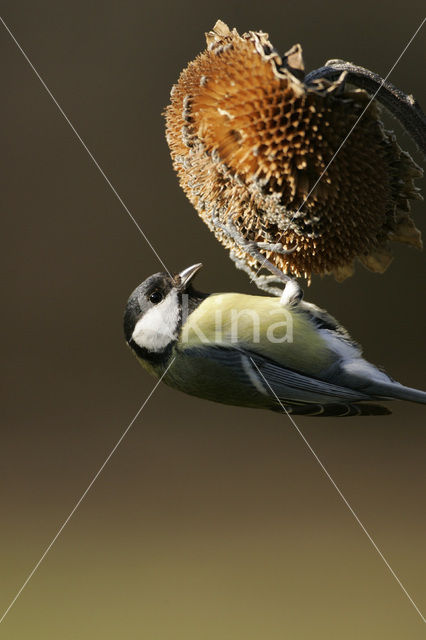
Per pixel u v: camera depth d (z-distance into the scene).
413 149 8.54
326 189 6.00
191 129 6.38
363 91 5.92
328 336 7.63
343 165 5.99
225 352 7.73
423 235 14.74
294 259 6.58
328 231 6.21
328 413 7.80
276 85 5.96
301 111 5.88
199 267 8.16
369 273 17.12
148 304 8.17
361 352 7.60
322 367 7.54
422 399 7.26
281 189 6.04
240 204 6.46
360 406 7.64
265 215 6.35
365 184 6.07
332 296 17.11
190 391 8.13
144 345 8.22
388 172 6.25
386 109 6.02
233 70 6.09
